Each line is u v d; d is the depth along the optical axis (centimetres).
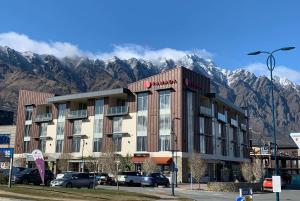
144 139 7231
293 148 12838
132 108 7531
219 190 5094
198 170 6056
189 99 7200
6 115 12369
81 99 8269
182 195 4006
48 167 8319
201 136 7419
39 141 8831
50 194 2859
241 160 9394
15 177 4081
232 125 9212
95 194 3130
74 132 8262
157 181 5644
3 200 2330
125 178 5631
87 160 7619
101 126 7850
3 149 3344
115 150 7525
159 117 7131
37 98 9125
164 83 7212
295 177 8662
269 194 4894
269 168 10119
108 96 7869
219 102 8412
